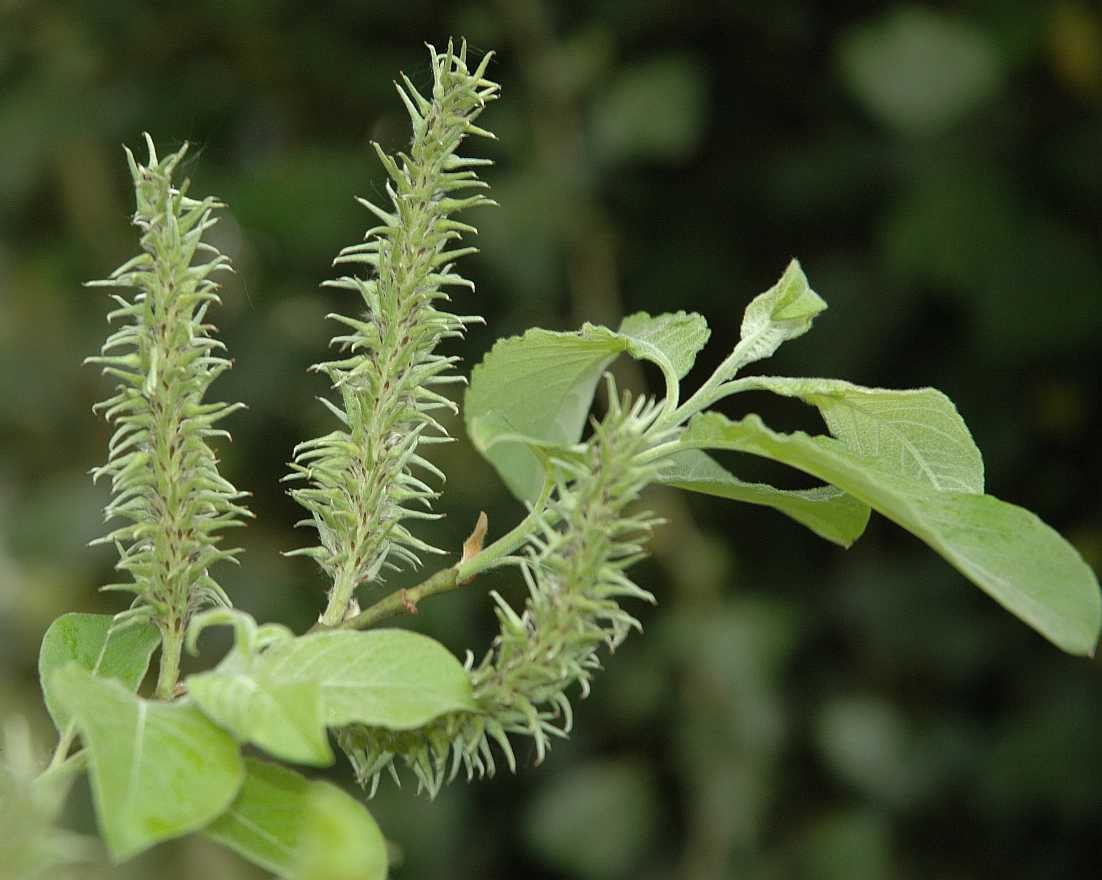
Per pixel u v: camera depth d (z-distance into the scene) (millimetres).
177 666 472
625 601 959
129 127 999
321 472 479
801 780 975
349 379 479
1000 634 985
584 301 951
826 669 1008
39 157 988
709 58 1025
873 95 924
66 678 435
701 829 880
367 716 442
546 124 969
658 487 936
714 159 1025
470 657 459
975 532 453
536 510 471
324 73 1006
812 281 1018
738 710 890
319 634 450
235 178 973
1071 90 975
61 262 1020
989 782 951
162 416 465
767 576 1032
